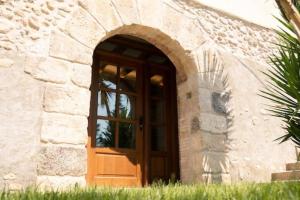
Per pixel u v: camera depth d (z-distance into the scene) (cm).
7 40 321
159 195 194
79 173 321
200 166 412
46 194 197
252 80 503
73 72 345
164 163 510
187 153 435
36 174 301
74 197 187
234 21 513
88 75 354
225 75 473
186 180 429
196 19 465
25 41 329
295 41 339
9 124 300
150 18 418
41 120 315
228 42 495
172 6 444
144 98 520
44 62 332
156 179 491
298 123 329
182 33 443
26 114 309
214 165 419
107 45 505
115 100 492
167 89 549
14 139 298
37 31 338
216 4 496
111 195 193
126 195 189
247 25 529
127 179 463
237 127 460
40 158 306
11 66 315
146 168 482
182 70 462
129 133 491
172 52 452
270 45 547
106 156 456
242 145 457
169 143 523
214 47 474
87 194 196
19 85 313
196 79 443
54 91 329
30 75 321
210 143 425
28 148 303
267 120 498
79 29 362
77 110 336
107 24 384
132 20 403
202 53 457
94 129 457
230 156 438
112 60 510
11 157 294
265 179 464
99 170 445
